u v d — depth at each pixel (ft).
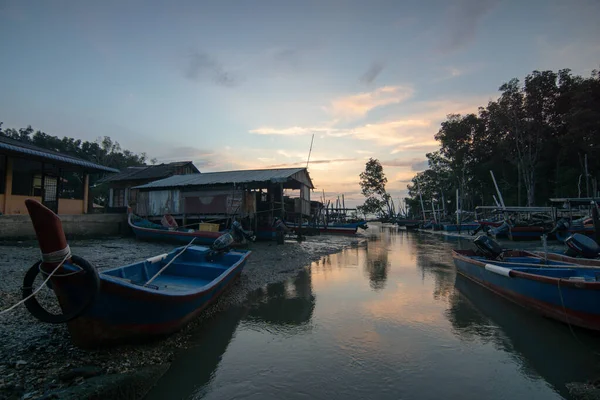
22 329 16.67
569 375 14.74
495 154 128.06
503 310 23.20
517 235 75.20
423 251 58.08
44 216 11.96
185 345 17.21
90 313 13.33
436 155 163.02
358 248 63.21
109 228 60.85
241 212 61.57
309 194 90.84
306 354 16.43
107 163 139.44
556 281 19.27
